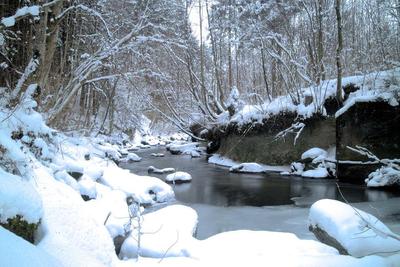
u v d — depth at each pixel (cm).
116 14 1392
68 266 336
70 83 1077
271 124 1756
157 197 1041
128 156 2056
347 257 433
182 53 2298
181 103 2638
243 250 479
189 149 2556
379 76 1495
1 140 445
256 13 1992
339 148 1398
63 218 405
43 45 863
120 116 2519
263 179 1461
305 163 1528
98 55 1176
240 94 2461
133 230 521
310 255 451
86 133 1496
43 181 455
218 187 1295
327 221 561
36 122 640
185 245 481
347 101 1512
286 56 1991
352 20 2245
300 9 1886
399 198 1032
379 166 1303
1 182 337
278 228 774
